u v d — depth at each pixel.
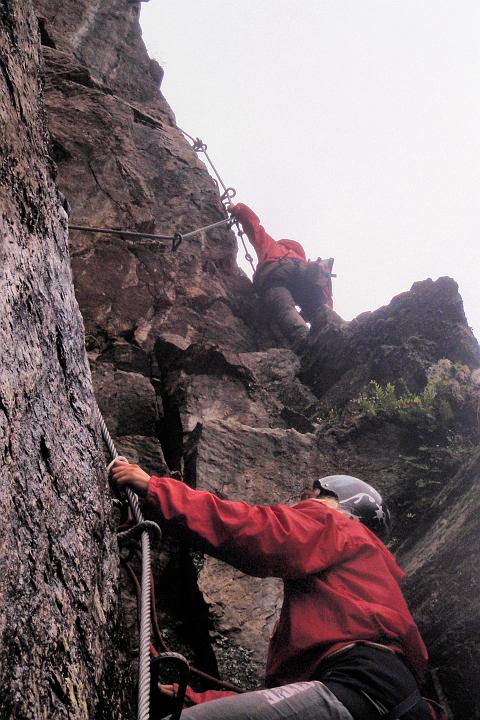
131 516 3.02
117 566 2.56
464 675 3.60
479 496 4.18
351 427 5.63
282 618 2.92
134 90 9.51
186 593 4.48
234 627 4.23
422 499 4.96
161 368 6.11
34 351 2.29
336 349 6.72
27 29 2.91
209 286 7.60
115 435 5.24
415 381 5.99
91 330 6.45
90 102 7.96
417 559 4.23
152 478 3.00
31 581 1.91
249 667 4.11
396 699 2.55
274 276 8.42
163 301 6.99
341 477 3.51
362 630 2.70
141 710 2.17
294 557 2.84
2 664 1.67
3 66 2.56
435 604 3.88
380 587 2.85
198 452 5.10
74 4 9.64
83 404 2.66
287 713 2.47
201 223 8.04
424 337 6.35
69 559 2.15
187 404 5.62
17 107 2.64
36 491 2.08
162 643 2.87
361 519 3.40
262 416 5.86
